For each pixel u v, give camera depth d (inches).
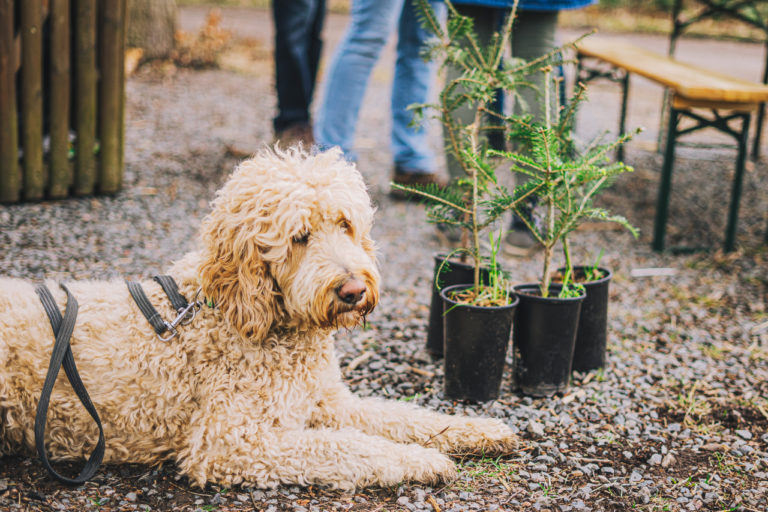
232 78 404.2
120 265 168.9
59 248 174.9
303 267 92.6
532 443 112.1
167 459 101.3
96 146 228.4
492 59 130.2
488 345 119.6
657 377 136.2
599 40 289.3
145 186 225.8
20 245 173.8
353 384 129.1
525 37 170.9
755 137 293.1
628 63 224.8
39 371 94.3
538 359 123.5
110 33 200.5
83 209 201.8
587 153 127.7
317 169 95.8
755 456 110.4
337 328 95.0
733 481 103.7
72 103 209.2
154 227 194.9
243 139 284.8
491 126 128.4
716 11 254.1
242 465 94.2
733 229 203.3
